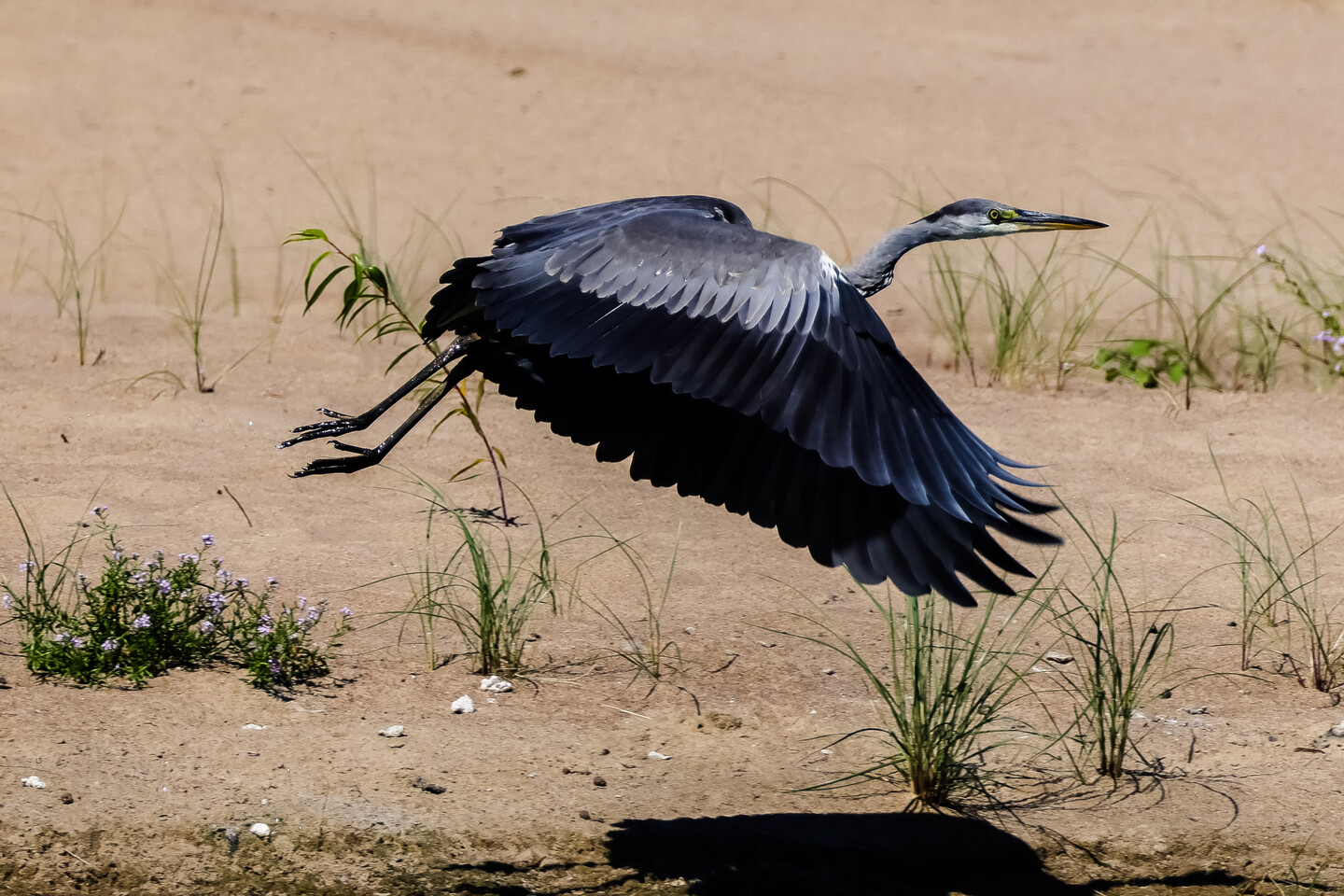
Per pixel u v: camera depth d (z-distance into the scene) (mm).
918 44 32000
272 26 29859
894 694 9555
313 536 11258
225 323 16297
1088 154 25156
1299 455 13594
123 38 28375
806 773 8805
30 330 15484
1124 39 33062
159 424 13188
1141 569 11328
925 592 6656
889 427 6758
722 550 11500
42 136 23422
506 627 10008
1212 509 12445
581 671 9695
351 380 14664
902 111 27188
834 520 6867
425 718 9078
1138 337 17203
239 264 19000
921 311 18266
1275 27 34531
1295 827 8445
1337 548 11719
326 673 9492
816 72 29469
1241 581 11148
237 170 22719
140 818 8055
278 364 14984
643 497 12367
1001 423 14281
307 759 8609
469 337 8156
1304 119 27719
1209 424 14469
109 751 8523
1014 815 8539
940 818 8469
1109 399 15180
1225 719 9430
